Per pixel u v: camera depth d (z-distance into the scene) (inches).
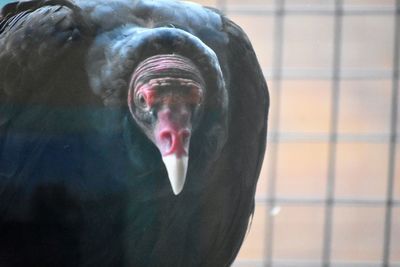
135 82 313.0
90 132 336.8
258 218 521.3
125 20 334.6
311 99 514.6
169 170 300.7
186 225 367.6
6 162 354.6
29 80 344.2
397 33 498.6
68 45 334.6
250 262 519.2
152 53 313.1
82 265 366.9
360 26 503.8
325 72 510.0
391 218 515.2
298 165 533.6
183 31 320.2
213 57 316.2
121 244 363.3
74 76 335.6
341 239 522.6
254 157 377.1
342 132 520.4
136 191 344.2
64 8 343.3
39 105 343.9
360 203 521.7
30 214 355.6
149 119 308.3
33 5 354.6
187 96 305.3
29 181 352.5
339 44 504.1
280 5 487.5
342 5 491.2
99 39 330.6
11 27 351.6
